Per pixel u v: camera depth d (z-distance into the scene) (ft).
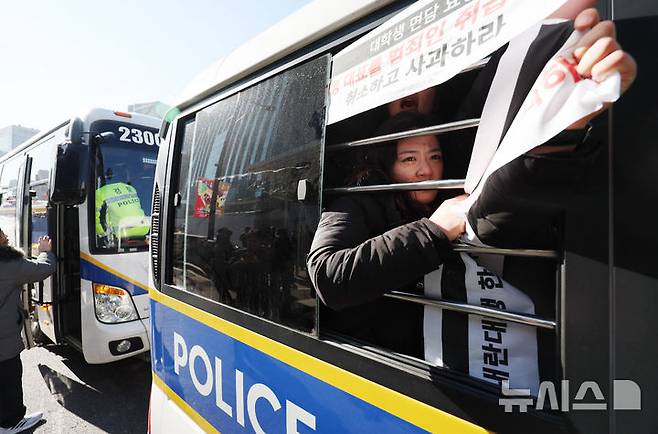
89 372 13.43
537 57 2.35
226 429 5.04
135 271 12.27
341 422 3.58
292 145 4.38
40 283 13.83
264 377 4.46
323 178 3.96
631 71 1.85
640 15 2.13
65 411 10.96
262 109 4.97
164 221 7.20
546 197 2.29
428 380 2.97
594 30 1.95
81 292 11.87
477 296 2.93
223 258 5.40
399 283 2.95
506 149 2.20
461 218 2.83
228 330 5.10
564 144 2.13
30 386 12.42
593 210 2.19
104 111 12.93
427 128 3.10
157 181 7.83
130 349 11.89
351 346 3.60
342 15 3.89
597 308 2.18
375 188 3.44
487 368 2.83
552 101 2.02
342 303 3.17
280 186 4.50
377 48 3.38
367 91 3.43
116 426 10.24
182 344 6.21
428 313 3.22
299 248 4.16
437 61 2.82
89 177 12.06
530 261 2.77
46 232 13.67
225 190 5.52
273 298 4.44
